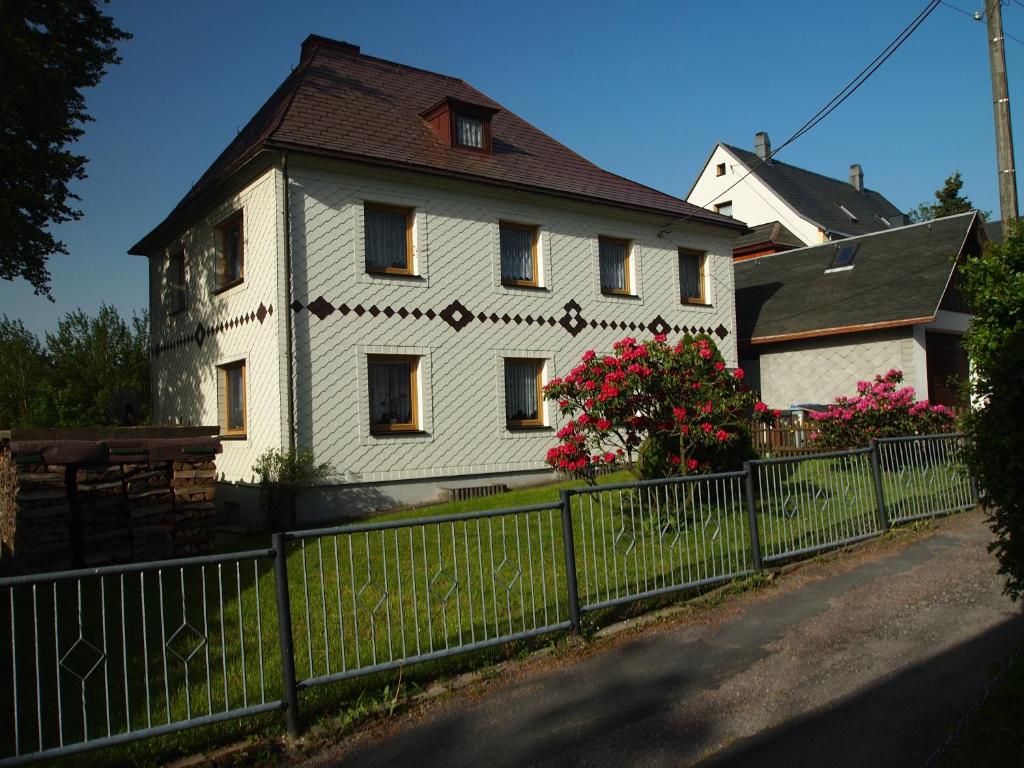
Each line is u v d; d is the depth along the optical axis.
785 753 4.00
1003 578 6.75
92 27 15.04
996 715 3.59
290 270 12.35
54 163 14.45
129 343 25.02
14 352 24.12
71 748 3.75
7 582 3.69
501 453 14.56
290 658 4.43
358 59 17.11
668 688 4.93
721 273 18.80
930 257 19.44
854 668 5.09
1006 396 4.43
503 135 17.33
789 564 7.65
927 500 9.36
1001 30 11.95
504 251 15.21
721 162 38.12
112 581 8.48
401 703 4.80
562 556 7.11
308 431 12.42
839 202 40.22
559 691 4.95
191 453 9.62
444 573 7.13
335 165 12.83
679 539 6.77
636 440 9.13
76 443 8.80
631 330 16.86
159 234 16.88
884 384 12.75
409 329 13.55
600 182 17.09
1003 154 11.87
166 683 4.08
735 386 8.88
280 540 4.49
